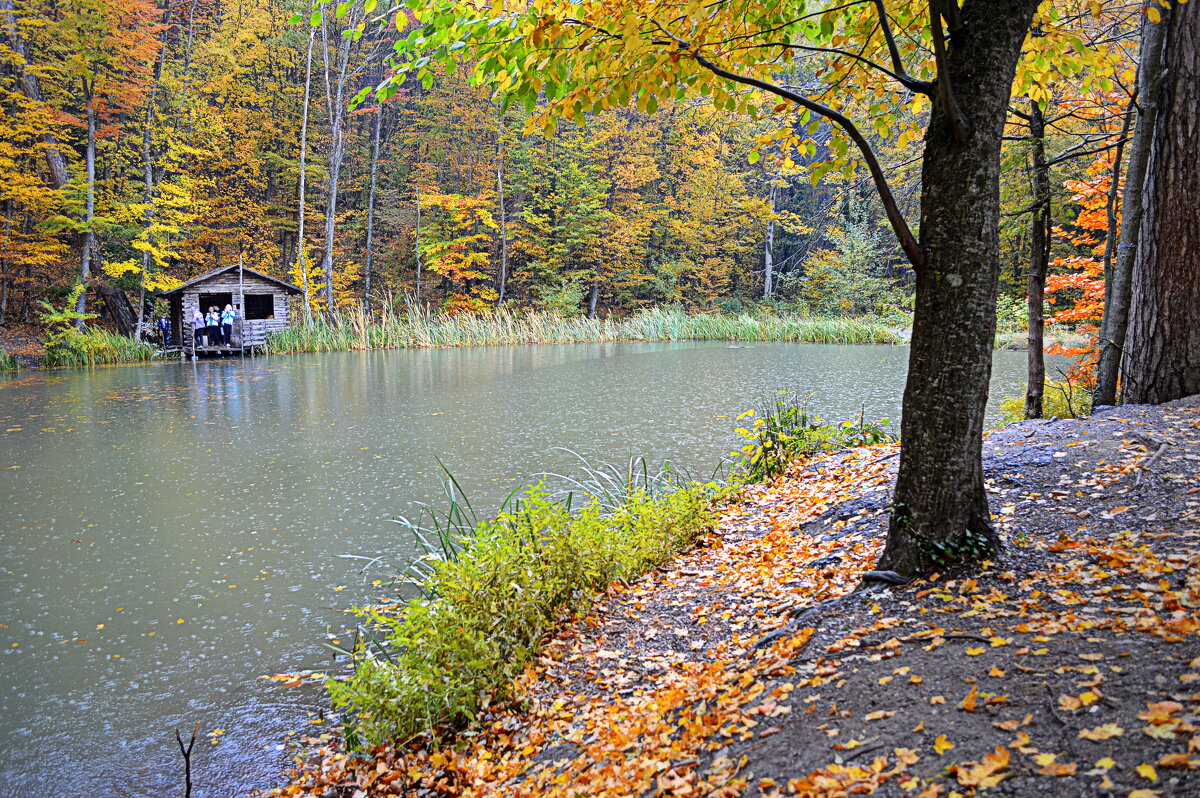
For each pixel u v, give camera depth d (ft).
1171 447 17.58
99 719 15.01
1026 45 17.31
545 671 14.78
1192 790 6.61
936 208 13.44
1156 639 9.55
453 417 45.52
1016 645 10.40
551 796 10.40
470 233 138.21
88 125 87.71
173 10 125.29
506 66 14.48
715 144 131.23
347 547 23.91
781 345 102.63
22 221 95.04
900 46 17.71
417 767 12.67
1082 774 7.30
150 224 92.94
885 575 14.12
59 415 48.11
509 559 15.84
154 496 29.94
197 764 13.62
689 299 145.48
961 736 8.57
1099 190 26.94
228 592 20.70
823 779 8.36
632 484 26.48
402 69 13.70
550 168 136.67
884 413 43.42
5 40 89.86
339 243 143.33
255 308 110.83
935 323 13.69
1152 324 22.74
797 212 153.17
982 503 14.16
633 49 13.39
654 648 15.02
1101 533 14.30
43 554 23.72
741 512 23.41
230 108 123.65
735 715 10.77
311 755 13.78
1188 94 21.62
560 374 67.21
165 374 70.69
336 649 17.53
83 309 85.05
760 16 15.31
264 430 42.65
